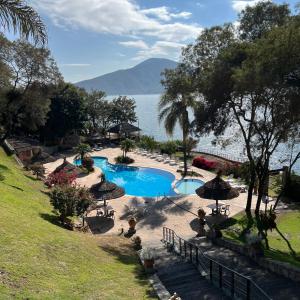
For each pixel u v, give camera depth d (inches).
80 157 1951.3
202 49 1185.4
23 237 571.5
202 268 591.2
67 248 594.9
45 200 1044.5
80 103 2422.5
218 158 2003.0
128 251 733.9
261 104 905.5
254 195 1289.4
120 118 3041.3
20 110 1720.0
